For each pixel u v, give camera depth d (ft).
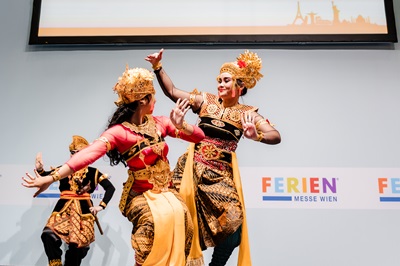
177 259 8.65
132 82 9.07
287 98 15.26
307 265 13.76
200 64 15.66
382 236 13.97
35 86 15.55
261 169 14.60
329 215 14.16
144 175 9.12
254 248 13.89
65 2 16.01
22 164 14.82
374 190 14.38
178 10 15.89
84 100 15.42
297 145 14.83
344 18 15.79
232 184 10.59
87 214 12.51
